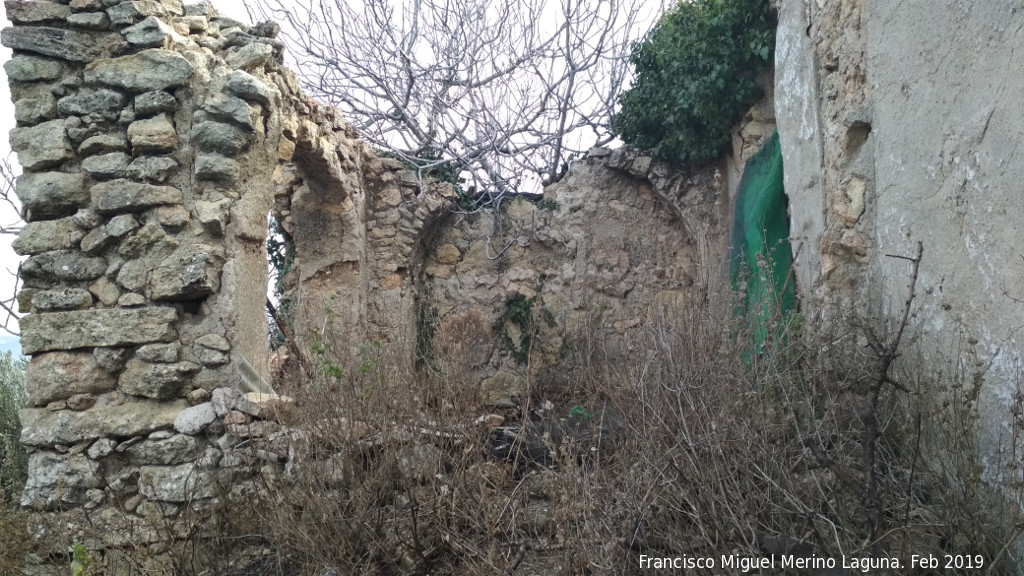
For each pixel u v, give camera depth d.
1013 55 3.10
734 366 3.60
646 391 3.65
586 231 8.59
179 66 4.48
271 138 4.75
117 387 4.30
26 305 4.39
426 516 3.57
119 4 4.52
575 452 3.64
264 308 4.69
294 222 7.69
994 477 3.18
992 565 2.63
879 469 3.46
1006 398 3.12
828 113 4.77
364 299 7.89
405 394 3.85
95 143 4.44
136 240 4.35
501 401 8.08
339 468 3.57
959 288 3.49
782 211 5.69
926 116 3.78
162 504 3.95
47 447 4.20
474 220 8.76
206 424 4.16
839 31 4.69
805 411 3.54
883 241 4.24
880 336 4.07
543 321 8.43
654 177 8.27
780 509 2.88
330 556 3.27
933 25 3.70
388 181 8.38
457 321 8.54
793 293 5.25
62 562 3.91
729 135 7.56
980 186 3.32
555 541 3.27
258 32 5.13
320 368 4.04
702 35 7.06
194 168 4.48
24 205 4.45
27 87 4.55
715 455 2.94
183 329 4.37
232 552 3.71
